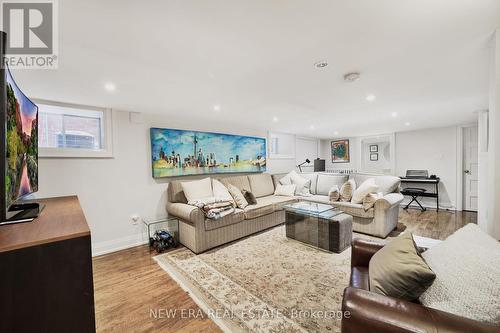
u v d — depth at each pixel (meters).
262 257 2.57
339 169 6.92
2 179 0.89
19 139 1.18
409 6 1.09
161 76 1.90
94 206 2.76
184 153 3.56
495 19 1.20
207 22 1.20
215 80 2.02
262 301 1.76
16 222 0.92
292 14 1.14
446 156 5.07
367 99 2.72
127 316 1.62
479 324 0.74
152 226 3.21
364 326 0.86
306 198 4.20
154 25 1.21
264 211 3.50
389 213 3.31
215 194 3.37
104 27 1.21
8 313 0.69
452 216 4.43
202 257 2.60
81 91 2.22
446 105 3.04
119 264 2.47
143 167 3.17
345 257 2.54
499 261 0.87
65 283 0.77
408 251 1.13
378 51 1.55
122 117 2.99
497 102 1.32
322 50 1.53
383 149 6.24
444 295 0.89
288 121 4.13
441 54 1.60
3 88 0.86
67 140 2.69
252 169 4.70
